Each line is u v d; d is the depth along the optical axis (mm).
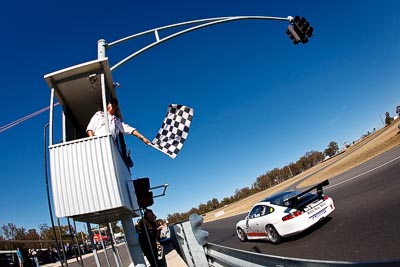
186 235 5199
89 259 22906
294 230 8203
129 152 5781
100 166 3588
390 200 8070
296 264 1883
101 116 4301
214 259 4469
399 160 15570
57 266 20109
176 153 4449
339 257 5301
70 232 3936
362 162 27922
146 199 4887
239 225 11148
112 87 4664
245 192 126500
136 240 4801
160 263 7918
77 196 3520
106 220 5027
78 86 4312
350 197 11328
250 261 2811
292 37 9812
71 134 4973
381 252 4789
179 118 4633
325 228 8227
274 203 9188
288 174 131625
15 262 17547
